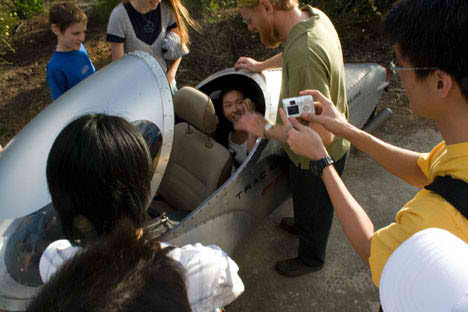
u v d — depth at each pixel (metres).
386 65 4.73
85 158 0.91
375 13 5.11
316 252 2.61
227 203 2.36
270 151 2.50
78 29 2.97
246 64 2.76
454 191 0.93
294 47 1.89
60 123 2.07
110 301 0.67
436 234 0.69
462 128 0.99
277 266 2.81
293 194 2.37
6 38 5.62
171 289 0.75
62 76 3.08
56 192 0.97
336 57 1.95
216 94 2.91
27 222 1.85
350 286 2.76
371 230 1.21
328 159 1.40
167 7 3.12
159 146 2.09
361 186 3.50
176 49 3.19
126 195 0.95
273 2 1.92
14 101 4.78
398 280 0.67
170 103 2.18
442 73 0.95
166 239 2.07
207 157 2.56
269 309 2.65
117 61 2.39
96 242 0.79
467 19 0.89
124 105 2.08
